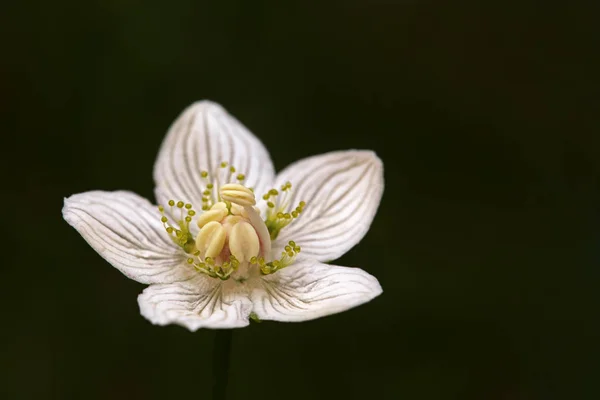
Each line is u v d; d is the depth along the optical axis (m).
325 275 0.18
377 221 0.22
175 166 0.19
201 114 0.20
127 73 0.22
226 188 0.18
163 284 0.18
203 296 0.18
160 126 0.22
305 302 0.18
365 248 0.22
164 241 0.19
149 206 0.19
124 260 0.18
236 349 0.21
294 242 0.19
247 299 0.18
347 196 0.19
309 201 0.19
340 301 0.18
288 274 0.19
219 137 0.20
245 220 0.19
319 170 0.20
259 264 0.19
